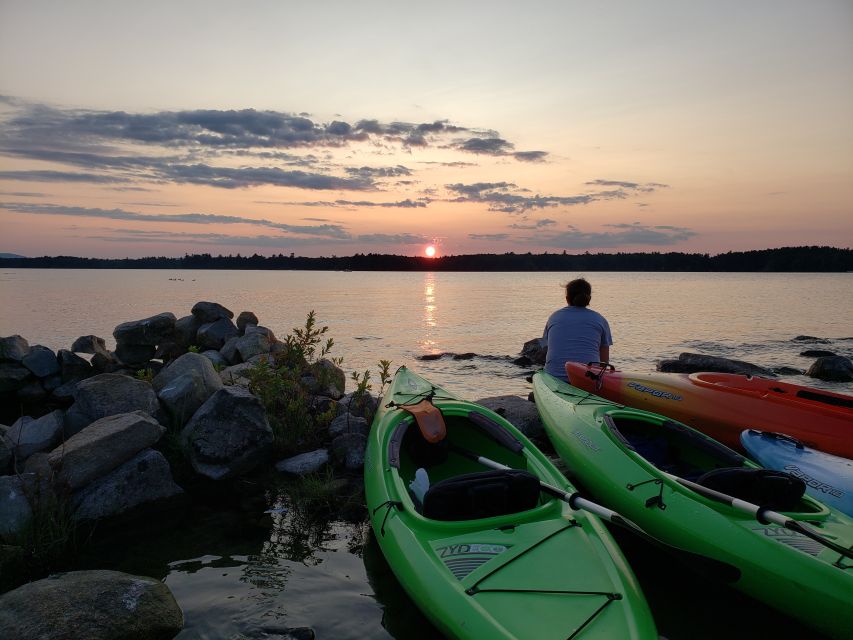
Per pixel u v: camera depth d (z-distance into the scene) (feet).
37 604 11.41
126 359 41.11
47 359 35.19
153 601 12.14
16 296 162.30
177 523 16.99
